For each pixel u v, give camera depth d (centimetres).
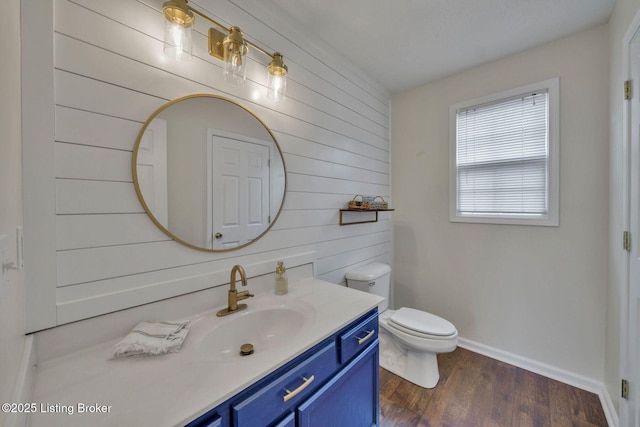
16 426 47
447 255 238
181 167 113
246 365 80
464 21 165
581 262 180
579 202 179
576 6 154
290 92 163
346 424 113
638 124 125
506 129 208
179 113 112
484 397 172
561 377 186
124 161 98
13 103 64
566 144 183
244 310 121
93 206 91
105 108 93
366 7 153
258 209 143
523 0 149
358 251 223
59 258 84
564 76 183
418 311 207
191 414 61
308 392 95
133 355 84
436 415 158
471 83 223
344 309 122
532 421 153
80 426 57
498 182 212
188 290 115
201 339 97
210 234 123
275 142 152
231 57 116
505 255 210
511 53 201
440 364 207
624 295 136
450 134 234
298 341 94
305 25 168
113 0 95
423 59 208
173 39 98
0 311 47
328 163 192
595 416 156
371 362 131
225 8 130
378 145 250
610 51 163
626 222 135
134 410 62
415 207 256
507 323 210
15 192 65
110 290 95
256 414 76
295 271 165
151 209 104
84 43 89
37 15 80
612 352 158
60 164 84
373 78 238
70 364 80
